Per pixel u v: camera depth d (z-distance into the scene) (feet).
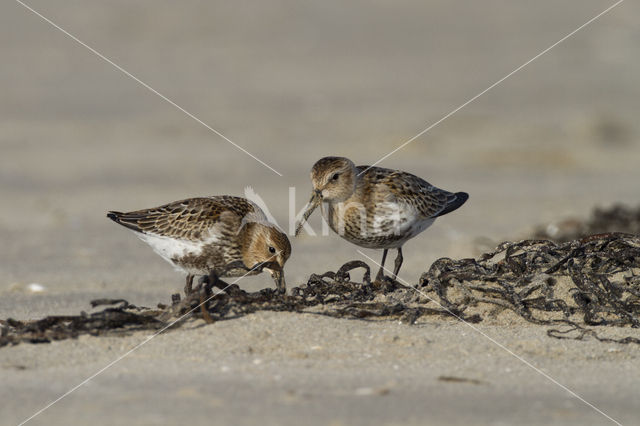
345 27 143.64
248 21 142.82
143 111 95.86
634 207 54.85
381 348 24.94
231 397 20.85
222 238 31.91
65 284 38.11
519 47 132.26
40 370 23.15
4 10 135.54
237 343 25.09
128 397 20.86
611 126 88.74
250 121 92.43
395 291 30.53
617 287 28.66
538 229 49.29
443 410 20.24
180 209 32.65
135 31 133.90
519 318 28.17
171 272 41.11
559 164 76.38
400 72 118.93
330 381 22.12
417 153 79.10
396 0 159.02
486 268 30.22
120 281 38.91
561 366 23.94
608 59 124.36
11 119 90.02
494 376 22.90
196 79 113.09
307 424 19.20
